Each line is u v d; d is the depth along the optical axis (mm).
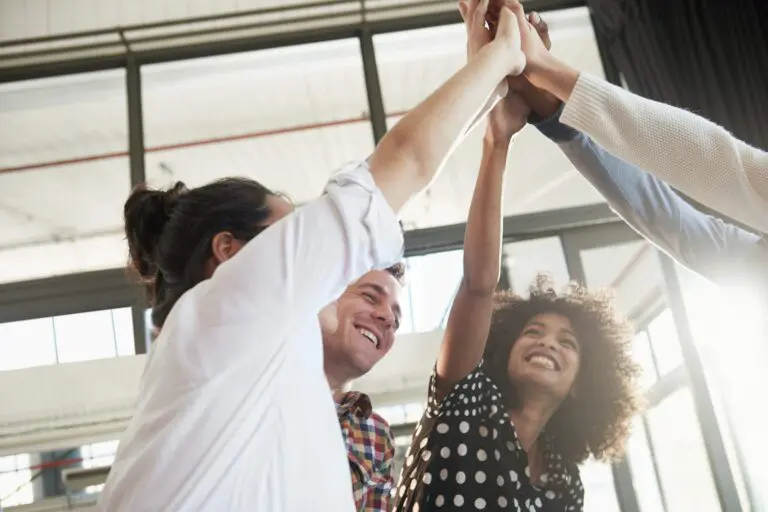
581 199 3131
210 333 558
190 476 525
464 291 1113
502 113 1106
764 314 1078
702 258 1112
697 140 885
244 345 552
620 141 920
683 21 3172
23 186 3225
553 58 995
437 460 1006
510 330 1250
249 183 714
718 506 2807
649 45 3156
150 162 3238
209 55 3375
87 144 3279
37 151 3268
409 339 2850
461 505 975
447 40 3391
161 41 3365
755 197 874
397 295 1026
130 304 3008
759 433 2766
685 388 2910
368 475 1001
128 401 2844
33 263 3107
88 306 3020
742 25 3162
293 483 548
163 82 3348
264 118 3314
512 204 3123
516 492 1011
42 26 3363
